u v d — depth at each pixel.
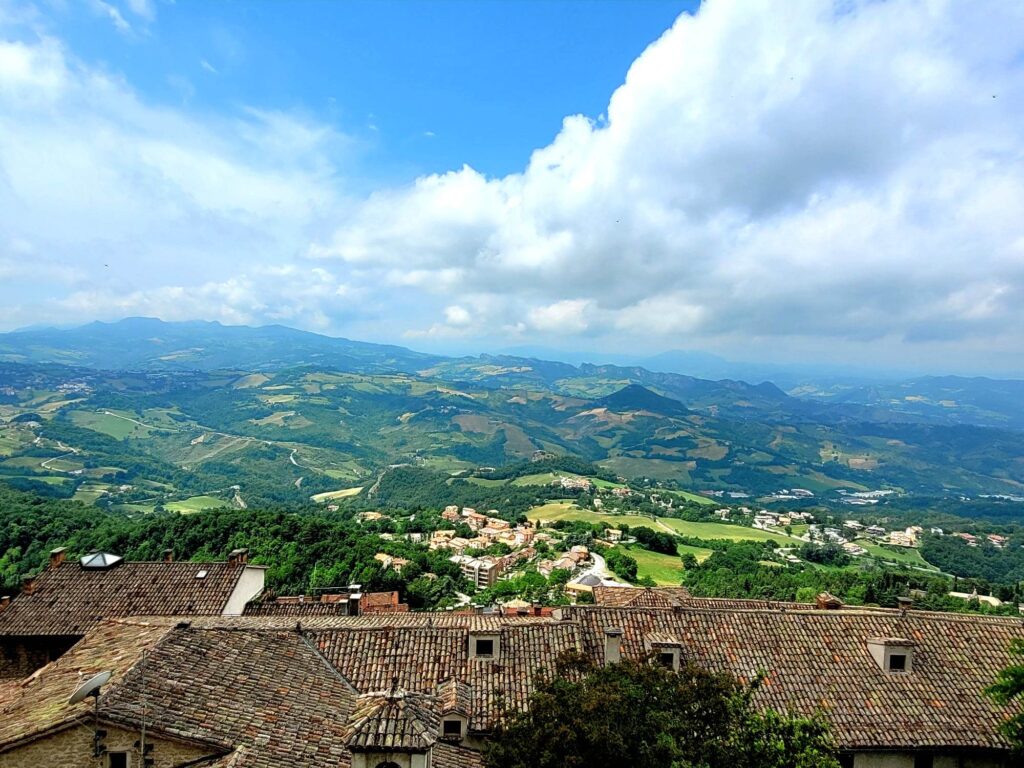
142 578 33.69
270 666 20.34
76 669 19.30
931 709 23.12
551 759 14.51
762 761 15.68
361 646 23.86
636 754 14.86
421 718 14.45
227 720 16.78
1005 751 21.94
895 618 27.42
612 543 134.75
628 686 16.30
